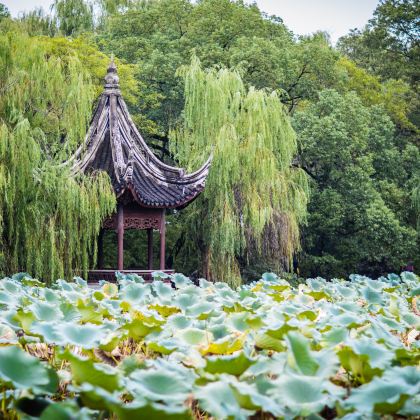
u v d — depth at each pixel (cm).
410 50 4556
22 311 536
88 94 1944
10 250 1852
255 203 2366
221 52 3234
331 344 508
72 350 544
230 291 890
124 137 2189
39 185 1845
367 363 426
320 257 3177
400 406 355
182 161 2481
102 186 1958
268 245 2528
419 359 455
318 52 3381
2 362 380
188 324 591
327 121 3147
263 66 3198
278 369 430
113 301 762
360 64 4922
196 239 2492
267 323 571
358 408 359
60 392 459
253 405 360
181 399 362
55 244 1881
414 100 4478
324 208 3152
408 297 950
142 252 2916
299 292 1005
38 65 1866
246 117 2431
